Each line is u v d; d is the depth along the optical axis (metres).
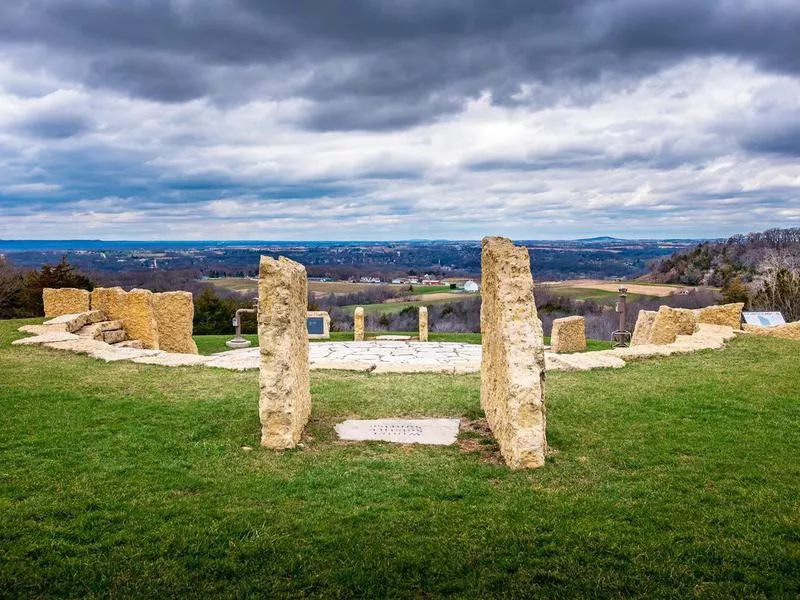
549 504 6.49
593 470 7.53
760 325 19.38
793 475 7.27
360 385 12.66
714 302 42.72
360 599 4.92
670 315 17.89
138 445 8.31
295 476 7.32
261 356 8.41
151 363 13.95
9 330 17.44
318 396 11.61
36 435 8.60
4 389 11.15
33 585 4.98
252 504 6.50
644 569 5.25
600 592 4.97
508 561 5.39
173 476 7.23
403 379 13.44
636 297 44.66
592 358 14.18
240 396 11.10
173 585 5.03
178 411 10.04
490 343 9.49
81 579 5.07
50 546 5.52
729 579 5.10
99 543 5.60
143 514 6.18
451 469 7.65
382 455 8.26
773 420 9.48
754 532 5.80
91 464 7.54
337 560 5.41
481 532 5.87
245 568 5.27
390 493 6.82
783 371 12.85
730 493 6.72
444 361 18.17
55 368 13.09
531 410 7.71
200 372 13.20
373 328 40.66
